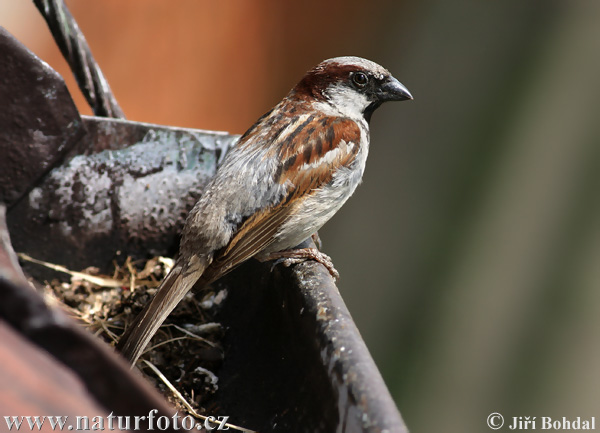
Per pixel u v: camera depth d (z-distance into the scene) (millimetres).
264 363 4551
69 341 1916
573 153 13547
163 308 4957
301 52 17516
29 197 5523
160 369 4941
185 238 5344
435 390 11516
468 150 14297
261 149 5625
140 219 5824
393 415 2908
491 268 12633
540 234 12758
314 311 3875
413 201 14023
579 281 12125
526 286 12359
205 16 16375
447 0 17750
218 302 5570
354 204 14625
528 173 13461
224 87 16938
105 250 5812
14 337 1876
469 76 15750
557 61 15102
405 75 16656
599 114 13922
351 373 3217
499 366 11648
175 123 16656
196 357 4988
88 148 5613
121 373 1923
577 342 11656
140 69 16188
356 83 6254
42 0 5789
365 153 6180
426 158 14555
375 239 13719
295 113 6062
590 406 10906
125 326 5359
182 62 16422
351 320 3736
